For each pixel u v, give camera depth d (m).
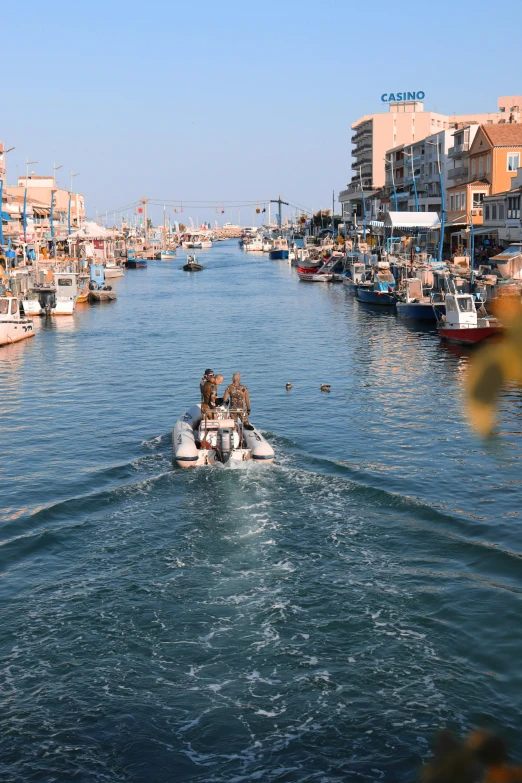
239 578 14.44
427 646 11.99
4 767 9.49
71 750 9.79
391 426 25.97
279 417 27.61
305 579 14.35
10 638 12.46
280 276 120.75
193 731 10.13
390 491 19.30
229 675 11.39
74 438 25.06
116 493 18.89
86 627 12.79
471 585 13.99
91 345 48.34
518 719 10.17
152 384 34.75
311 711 10.48
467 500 18.69
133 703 10.73
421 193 110.19
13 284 65.31
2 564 15.29
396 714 10.34
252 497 18.56
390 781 9.09
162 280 116.75
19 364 41.03
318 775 9.26
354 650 11.95
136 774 9.35
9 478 20.83
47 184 148.62
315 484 19.44
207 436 21.08
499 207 71.69
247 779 9.23
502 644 11.96
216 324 59.47
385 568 14.82
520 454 22.27
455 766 2.11
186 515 17.50
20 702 10.80
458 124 105.12
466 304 45.69
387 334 51.38
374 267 80.81
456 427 25.62
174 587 14.10
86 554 15.66
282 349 45.41
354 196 151.25
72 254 105.06
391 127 153.12
